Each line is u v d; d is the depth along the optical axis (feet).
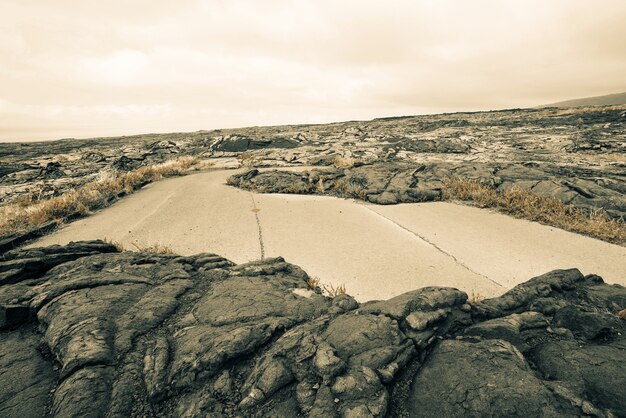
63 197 32.32
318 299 12.45
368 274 16.98
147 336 10.67
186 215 27.76
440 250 19.65
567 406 6.85
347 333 9.72
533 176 31.53
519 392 7.29
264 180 38.78
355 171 40.01
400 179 35.29
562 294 11.84
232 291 13.15
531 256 18.45
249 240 21.98
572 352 8.49
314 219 25.96
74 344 9.86
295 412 7.58
